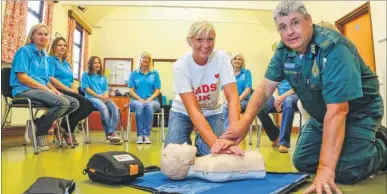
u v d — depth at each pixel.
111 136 3.32
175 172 1.32
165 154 1.36
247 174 1.33
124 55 7.50
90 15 7.02
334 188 1.07
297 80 1.40
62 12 5.66
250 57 7.50
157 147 2.98
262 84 1.54
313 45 1.27
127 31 7.55
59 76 3.16
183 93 1.59
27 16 4.02
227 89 1.61
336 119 1.14
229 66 1.65
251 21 7.51
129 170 1.30
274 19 1.29
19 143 2.96
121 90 7.39
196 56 1.56
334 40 1.22
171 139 1.74
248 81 3.45
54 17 5.30
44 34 2.63
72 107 2.75
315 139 1.54
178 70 1.60
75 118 2.95
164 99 7.44
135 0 5.80
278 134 3.14
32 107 2.42
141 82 3.78
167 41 7.56
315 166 1.54
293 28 1.23
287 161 2.14
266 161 2.13
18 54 2.45
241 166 1.32
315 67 1.27
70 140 2.83
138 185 1.26
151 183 1.30
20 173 1.53
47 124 2.45
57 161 1.93
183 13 7.57
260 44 7.51
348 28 4.08
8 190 1.19
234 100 1.59
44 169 1.65
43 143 2.55
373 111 1.42
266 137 4.39
